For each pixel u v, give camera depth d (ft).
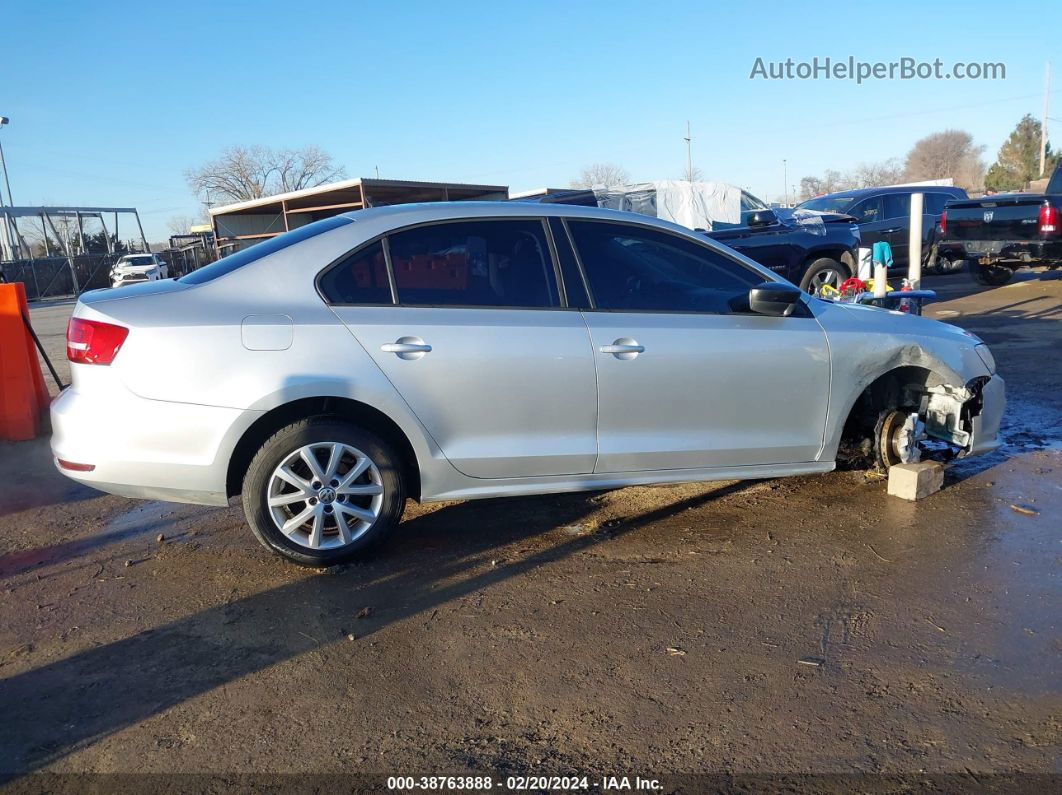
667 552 13.25
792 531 13.93
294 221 64.23
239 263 12.60
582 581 12.30
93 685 9.83
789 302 13.66
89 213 129.29
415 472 13.16
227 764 8.32
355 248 12.65
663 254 14.02
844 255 38.11
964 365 15.25
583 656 10.20
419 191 55.47
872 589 11.76
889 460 15.92
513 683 9.66
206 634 11.00
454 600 11.78
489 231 13.23
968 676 9.53
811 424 14.37
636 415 13.37
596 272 13.53
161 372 11.68
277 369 11.86
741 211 55.42
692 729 8.70
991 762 8.05
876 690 9.30
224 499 12.23
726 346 13.62
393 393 12.26
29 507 16.43
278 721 9.03
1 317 20.99
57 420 12.17
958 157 244.83
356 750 8.50
